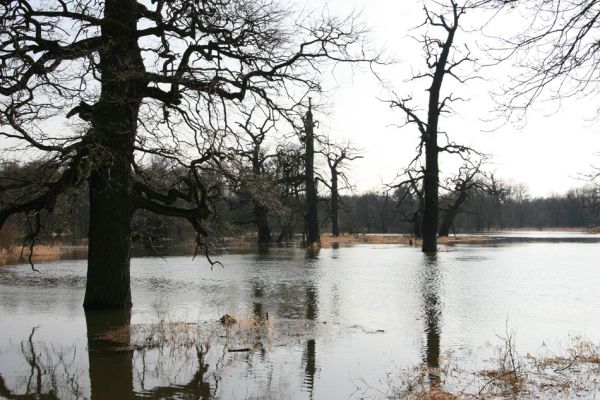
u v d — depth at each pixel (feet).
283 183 151.43
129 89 50.21
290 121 55.83
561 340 38.78
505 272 86.17
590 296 60.39
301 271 90.12
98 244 51.80
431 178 135.03
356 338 39.45
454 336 40.06
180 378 30.30
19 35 44.60
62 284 74.38
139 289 68.03
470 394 26.91
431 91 133.28
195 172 53.21
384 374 30.58
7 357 34.94
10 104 42.75
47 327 44.04
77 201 57.36
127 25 50.47
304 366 32.24
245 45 51.78
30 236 55.06
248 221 194.39
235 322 44.88
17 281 78.28
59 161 47.37
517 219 451.94
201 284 72.95
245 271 90.84
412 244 184.14
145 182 58.95
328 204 275.59
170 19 48.49
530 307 53.11
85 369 32.22
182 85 50.21
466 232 360.89
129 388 28.81
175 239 202.49
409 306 53.93
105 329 43.14
